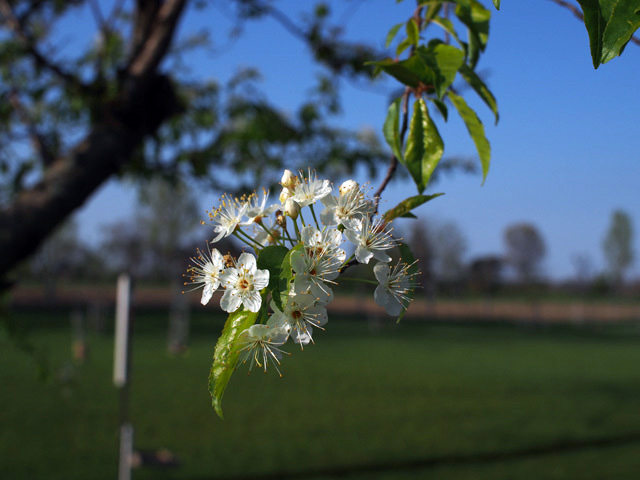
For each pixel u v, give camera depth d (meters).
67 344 20.11
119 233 45.66
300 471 7.64
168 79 4.26
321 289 1.24
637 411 12.02
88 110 5.10
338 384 14.20
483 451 8.81
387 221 1.41
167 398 11.76
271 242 1.42
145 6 4.21
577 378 16.48
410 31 1.63
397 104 1.57
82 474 6.98
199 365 16.55
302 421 10.31
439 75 1.42
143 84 4.03
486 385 14.71
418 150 1.53
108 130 3.92
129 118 4.03
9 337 4.30
